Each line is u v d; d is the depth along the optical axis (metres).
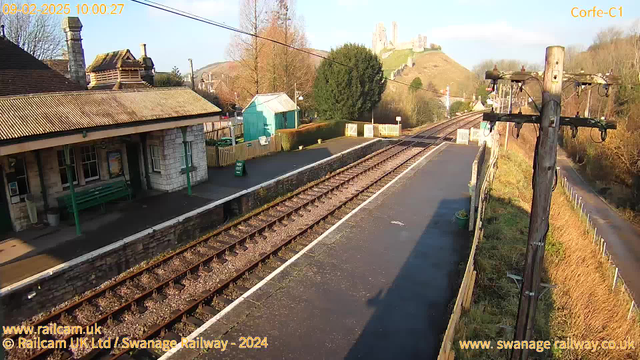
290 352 7.84
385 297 9.83
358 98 40.12
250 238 13.65
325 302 9.55
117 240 12.00
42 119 11.74
